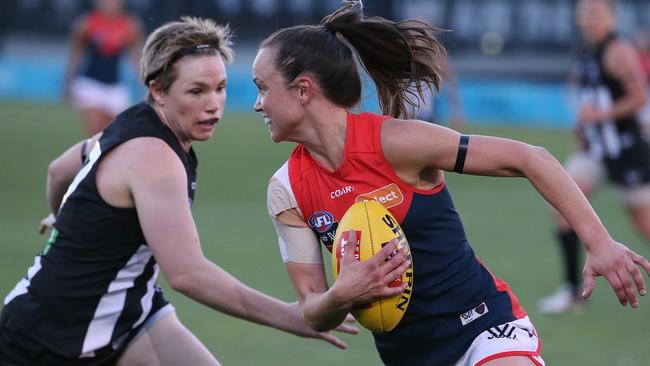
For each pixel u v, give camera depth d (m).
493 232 36.47
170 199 12.95
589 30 28.42
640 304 26.66
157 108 13.66
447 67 14.54
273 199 13.07
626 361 20.97
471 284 12.96
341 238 12.30
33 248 31.27
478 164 12.32
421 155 12.37
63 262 13.44
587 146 28.42
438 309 12.88
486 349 12.66
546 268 30.31
